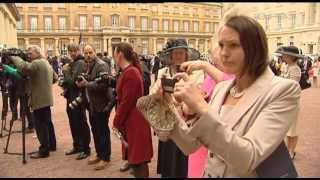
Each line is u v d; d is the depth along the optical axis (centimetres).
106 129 616
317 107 1316
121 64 471
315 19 6544
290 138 614
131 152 461
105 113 605
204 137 141
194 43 9200
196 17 9150
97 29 7988
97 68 598
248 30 152
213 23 9425
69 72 668
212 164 163
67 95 680
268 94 154
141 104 171
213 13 9388
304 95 1759
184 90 143
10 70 683
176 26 8906
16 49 726
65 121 1074
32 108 669
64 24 7788
